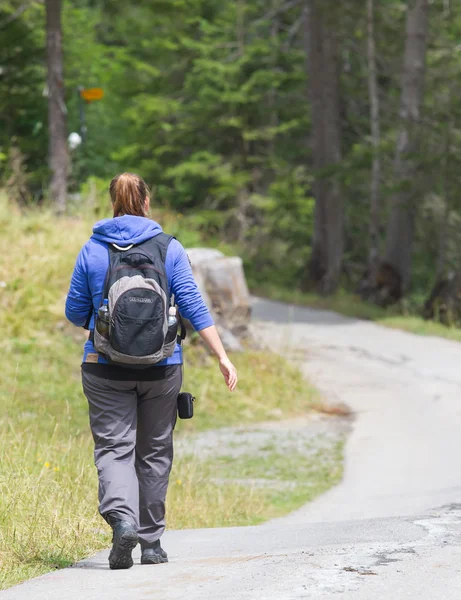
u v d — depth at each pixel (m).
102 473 12.77
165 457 13.38
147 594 10.97
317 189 105.94
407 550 12.28
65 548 15.10
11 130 88.19
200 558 13.61
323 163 105.00
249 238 117.69
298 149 123.06
